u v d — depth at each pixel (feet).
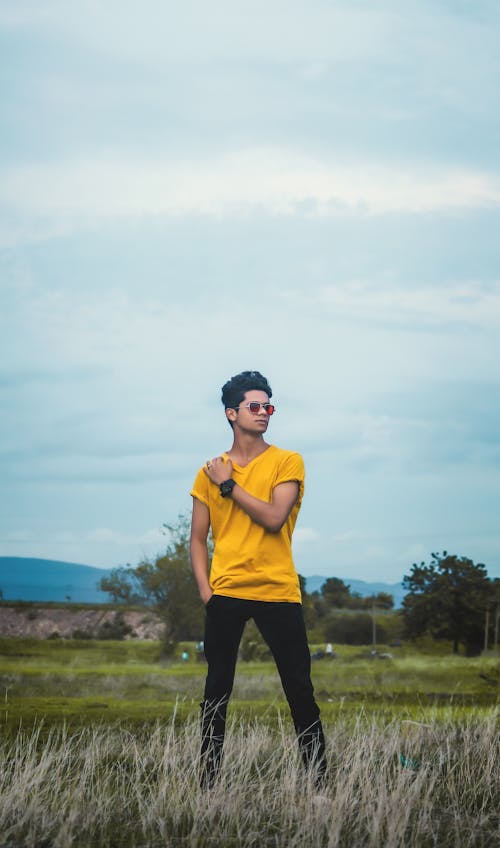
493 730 19.24
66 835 11.79
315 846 11.68
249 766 15.14
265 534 15.34
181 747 16.71
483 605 296.51
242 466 15.85
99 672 90.17
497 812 13.84
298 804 13.55
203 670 103.14
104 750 17.48
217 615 15.31
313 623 293.43
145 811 13.34
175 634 149.38
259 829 12.69
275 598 15.16
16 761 15.19
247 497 15.12
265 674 76.59
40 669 98.53
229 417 16.11
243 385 15.97
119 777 15.69
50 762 15.15
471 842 12.07
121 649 181.57
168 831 12.62
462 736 19.47
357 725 19.61
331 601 495.82
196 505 16.05
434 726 20.16
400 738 18.37
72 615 354.33
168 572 147.54
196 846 11.75
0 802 13.11
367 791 13.75
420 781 14.67
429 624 301.63
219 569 15.43
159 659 138.10
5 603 366.02
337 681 62.90
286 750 15.66
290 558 15.64
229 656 15.39
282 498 15.29
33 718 24.59
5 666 107.55
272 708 29.73
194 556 15.94
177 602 147.84
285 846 11.85
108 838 12.16
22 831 12.31
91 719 24.40
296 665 15.19
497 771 16.15
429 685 56.65
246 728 20.79
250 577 15.11
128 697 44.21
